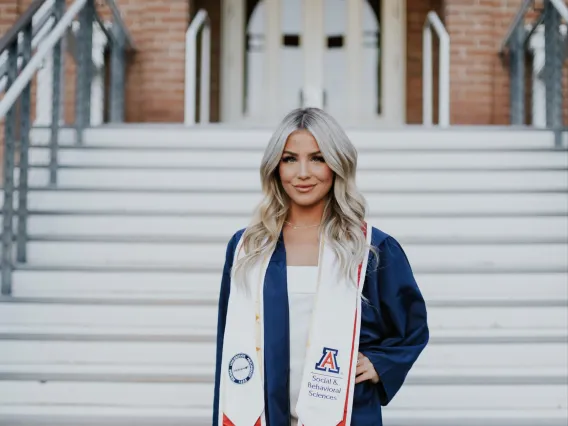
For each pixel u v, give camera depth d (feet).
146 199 14.11
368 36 25.30
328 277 5.95
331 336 5.80
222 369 5.94
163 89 20.97
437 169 14.75
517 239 12.70
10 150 11.43
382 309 6.20
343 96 25.23
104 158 15.28
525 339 10.59
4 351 10.57
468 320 11.28
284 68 25.31
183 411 9.67
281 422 5.75
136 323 11.29
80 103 15.69
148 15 21.03
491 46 20.83
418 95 24.97
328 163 6.11
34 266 12.06
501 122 20.84
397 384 6.04
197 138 15.96
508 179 14.73
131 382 10.01
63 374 9.99
